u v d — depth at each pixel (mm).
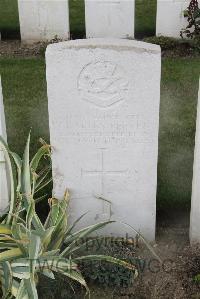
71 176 2734
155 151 2662
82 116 2602
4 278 2457
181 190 3195
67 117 2604
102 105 2576
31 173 2711
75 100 2570
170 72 4250
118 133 2633
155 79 2518
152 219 2814
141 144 2652
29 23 4781
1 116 2701
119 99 2564
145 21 5250
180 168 3355
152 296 2562
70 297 2561
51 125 2621
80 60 2496
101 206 2801
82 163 2705
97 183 2748
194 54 4543
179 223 2982
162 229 2939
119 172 2721
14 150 3488
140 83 2529
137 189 2752
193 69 4297
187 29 4695
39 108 3893
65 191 2701
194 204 2707
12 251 2451
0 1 5836
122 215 2818
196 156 2623
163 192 3182
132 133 2629
